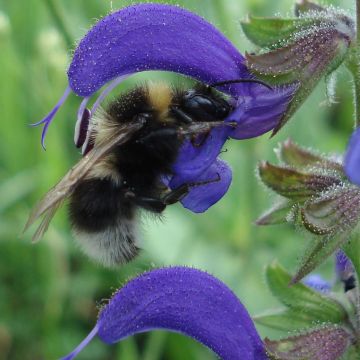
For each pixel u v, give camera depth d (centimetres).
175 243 19
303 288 14
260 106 13
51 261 19
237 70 13
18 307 19
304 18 13
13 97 20
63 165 20
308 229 13
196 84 14
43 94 20
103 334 13
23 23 21
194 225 19
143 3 13
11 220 19
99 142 13
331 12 13
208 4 19
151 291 13
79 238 14
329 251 13
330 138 20
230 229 19
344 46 13
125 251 14
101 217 14
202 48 13
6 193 19
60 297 19
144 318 13
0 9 21
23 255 19
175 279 13
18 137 20
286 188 14
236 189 19
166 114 13
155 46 13
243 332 13
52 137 20
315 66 13
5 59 20
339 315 14
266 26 13
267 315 14
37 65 20
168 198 14
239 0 20
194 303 13
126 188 14
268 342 14
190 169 13
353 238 13
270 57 13
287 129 19
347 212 13
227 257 19
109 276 19
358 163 11
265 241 19
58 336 19
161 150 13
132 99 14
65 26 18
